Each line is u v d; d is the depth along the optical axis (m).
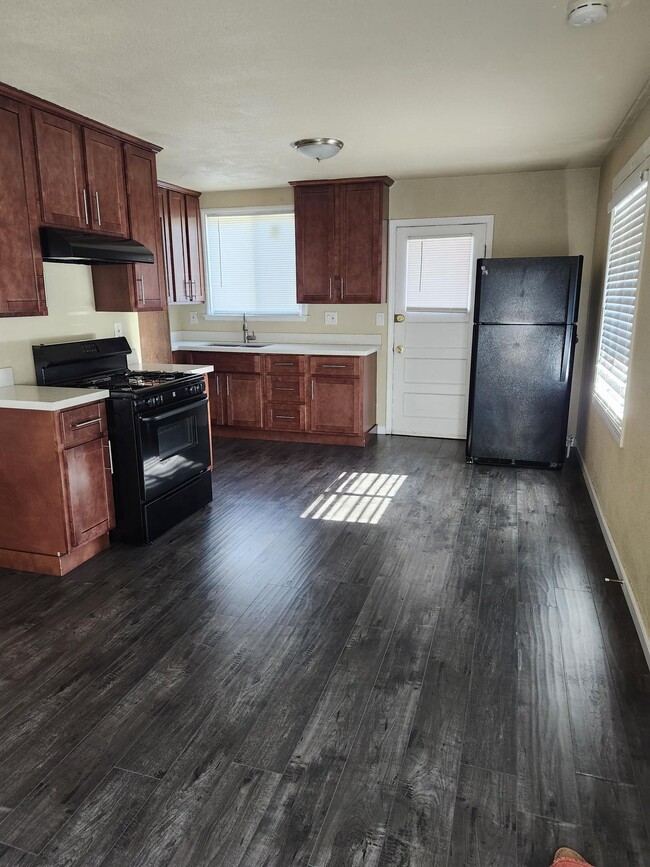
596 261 4.73
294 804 1.64
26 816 1.61
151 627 2.53
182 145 3.95
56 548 2.97
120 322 4.13
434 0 2.02
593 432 4.18
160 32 2.24
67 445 2.90
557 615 2.60
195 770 1.76
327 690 2.12
